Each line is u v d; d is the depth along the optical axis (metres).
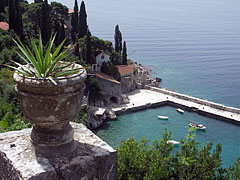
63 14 124.88
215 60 188.25
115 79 102.81
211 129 80.88
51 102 8.16
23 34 88.81
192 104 96.25
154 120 85.06
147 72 143.12
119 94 93.19
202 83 132.62
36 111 8.32
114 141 71.75
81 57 97.88
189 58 192.12
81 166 8.74
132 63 143.50
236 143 73.12
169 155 22.33
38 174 7.95
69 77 8.32
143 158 21.75
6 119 23.70
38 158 8.59
